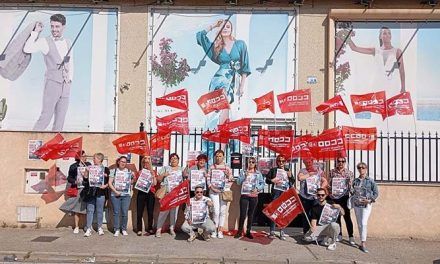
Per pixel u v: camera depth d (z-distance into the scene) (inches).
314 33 557.9
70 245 424.5
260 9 561.9
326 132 468.4
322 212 434.0
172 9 566.6
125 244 430.9
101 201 468.4
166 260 389.7
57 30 568.1
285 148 471.2
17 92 564.7
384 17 550.9
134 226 486.3
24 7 569.6
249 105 557.6
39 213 497.4
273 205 440.1
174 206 446.6
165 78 564.1
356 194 430.3
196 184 457.4
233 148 536.4
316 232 436.8
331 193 446.0
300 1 553.9
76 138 496.7
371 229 475.2
